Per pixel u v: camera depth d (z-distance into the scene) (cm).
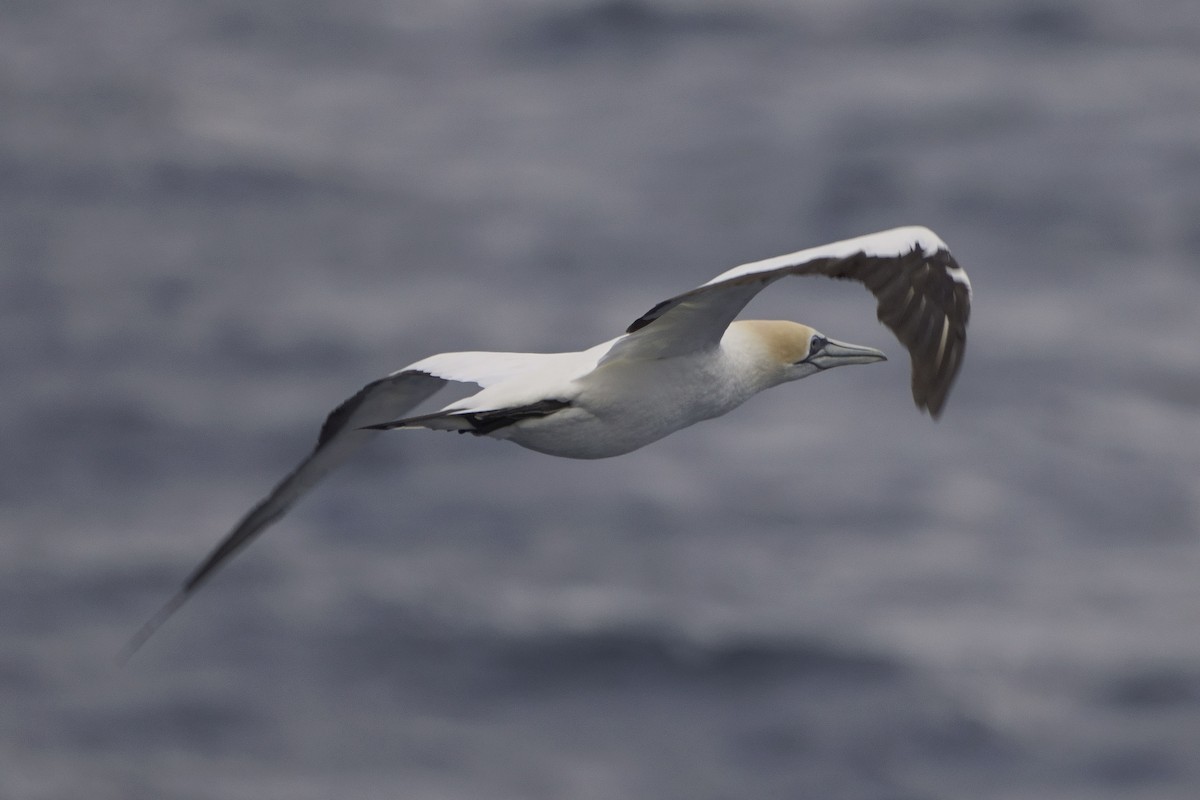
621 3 5959
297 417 2981
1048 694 2164
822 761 2058
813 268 790
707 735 2111
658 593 2406
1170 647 2248
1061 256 3806
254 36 5972
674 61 5559
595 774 2022
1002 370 3170
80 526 2567
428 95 5338
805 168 4466
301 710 2120
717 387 1116
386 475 2761
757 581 2433
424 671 2230
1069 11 5925
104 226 4141
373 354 3275
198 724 2094
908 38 5712
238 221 4209
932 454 2841
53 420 2939
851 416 3005
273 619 2320
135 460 2800
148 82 5378
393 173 4588
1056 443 2870
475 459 2817
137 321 3462
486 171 4600
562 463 2822
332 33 5994
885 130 4759
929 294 791
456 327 3419
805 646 2275
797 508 2656
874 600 2394
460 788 1984
